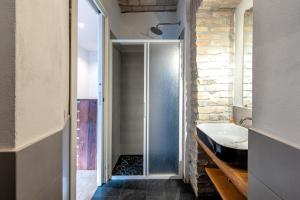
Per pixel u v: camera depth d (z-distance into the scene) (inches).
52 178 34.6
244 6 92.5
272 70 33.8
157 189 113.1
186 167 122.0
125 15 162.4
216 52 103.0
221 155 58.6
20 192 24.0
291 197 27.5
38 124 30.3
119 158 157.0
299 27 27.4
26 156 25.4
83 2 109.0
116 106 144.3
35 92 29.3
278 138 31.7
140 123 162.9
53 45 37.1
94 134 138.2
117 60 144.9
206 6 98.8
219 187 77.9
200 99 103.1
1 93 24.1
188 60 120.6
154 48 125.2
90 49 222.2
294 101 28.2
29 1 27.5
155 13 161.3
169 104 126.0
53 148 34.9
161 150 127.0
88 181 122.8
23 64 25.9
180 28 142.3
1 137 24.1
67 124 56.7
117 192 109.7
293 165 27.2
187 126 121.4
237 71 99.0
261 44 37.5
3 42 24.2
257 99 38.8
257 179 37.3
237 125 90.7
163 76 125.5
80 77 211.6
